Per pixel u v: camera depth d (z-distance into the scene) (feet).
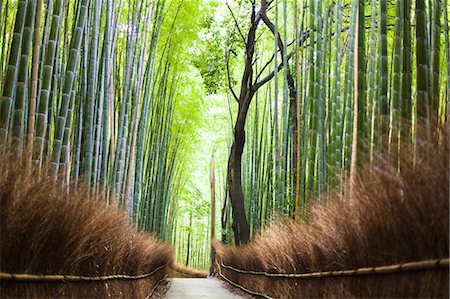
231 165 35.45
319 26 21.18
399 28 14.39
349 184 11.59
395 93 14.12
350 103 18.63
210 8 35.86
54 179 10.19
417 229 7.63
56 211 9.27
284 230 18.58
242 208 34.40
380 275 9.19
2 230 7.68
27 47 11.75
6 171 8.10
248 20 35.86
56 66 15.44
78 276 10.72
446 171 7.11
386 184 8.85
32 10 11.85
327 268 12.68
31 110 12.09
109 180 21.39
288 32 36.37
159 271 31.50
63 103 14.24
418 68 11.80
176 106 44.60
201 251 97.91
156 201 39.34
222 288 37.32
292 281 16.66
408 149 8.50
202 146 64.49
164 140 39.45
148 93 28.91
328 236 12.34
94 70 18.17
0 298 7.54
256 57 38.04
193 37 35.01
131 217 28.09
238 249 33.12
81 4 14.96
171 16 33.63
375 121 15.26
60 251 9.44
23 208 8.16
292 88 30.12
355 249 10.46
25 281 8.26
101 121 20.36
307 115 25.93
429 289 7.30
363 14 15.76
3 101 11.23
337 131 19.77
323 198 15.62
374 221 9.32
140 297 20.16
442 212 7.05
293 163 29.35
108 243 13.00
